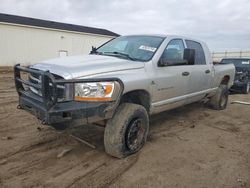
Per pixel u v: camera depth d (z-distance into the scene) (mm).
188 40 5773
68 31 29609
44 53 27938
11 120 5871
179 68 5129
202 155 4246
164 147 4531
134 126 4074
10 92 10375
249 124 6285
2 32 24359
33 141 4590
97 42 33219
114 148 3859
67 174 3480
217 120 6539
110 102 3625
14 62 25641
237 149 4574
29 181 3273
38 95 3857
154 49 4723
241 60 13234
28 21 27641
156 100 4633
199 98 6355
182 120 6402
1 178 3318
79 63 3967
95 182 3297
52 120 3391
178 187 3238
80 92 3496
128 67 4109
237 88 11805
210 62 6531
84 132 5086
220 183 3365
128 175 3496
